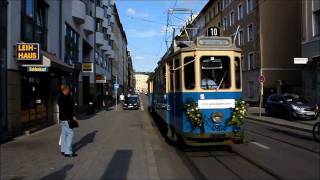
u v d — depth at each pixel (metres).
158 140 16.67
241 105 12.51
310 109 26.61
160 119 20.16
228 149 13.87
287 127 22.52
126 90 128.12
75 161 11.34
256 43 47.66
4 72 16.17
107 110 47.00
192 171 10.23
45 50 23.30
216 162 11.45
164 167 10.83
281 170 10.08
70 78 30.89
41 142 15.53
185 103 12.53
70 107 12.23
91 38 44.84
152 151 13.20
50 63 18.52
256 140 16.25
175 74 13.68
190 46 12.70
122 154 12.62
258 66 47.09
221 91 12.47
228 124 12.42
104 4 55.69
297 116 26.55
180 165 11.09
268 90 45.66
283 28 46.62
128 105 49.06
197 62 12.48
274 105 29.38
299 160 11.54
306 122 24.84
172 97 14.33
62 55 27.45
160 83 18.84
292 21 46.62
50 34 23.97
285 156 12.28
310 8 32.25
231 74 12.57
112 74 74.31
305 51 32.97
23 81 18.88
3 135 15.45
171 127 14.70
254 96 48.62
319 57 30.80
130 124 25.05
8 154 12.57
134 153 12.84
